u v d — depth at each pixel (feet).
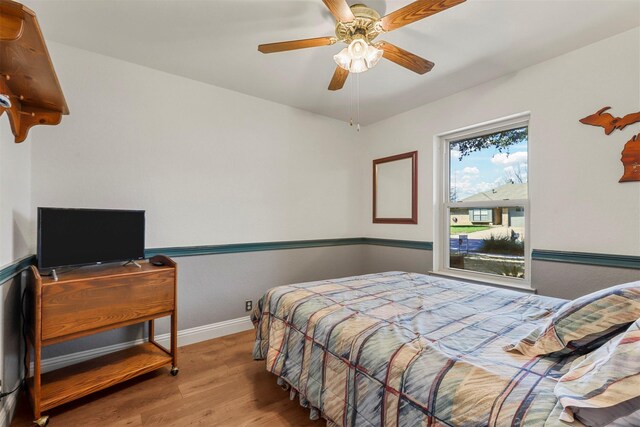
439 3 4.64
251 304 9.92
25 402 5.80
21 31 3.26
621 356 2.50
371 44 5.65
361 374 4.09
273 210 10.48
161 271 6.78
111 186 7.58
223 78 8.73
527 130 8.39
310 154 11.46
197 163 8.91
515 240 8.66
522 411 2.65
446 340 4.04
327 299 5.90
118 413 5.57
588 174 6.97
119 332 7.69
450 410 3.05
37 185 6.66
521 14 5.91
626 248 6.46
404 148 11.39
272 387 6.48
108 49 7.23
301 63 7.89
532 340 3.69
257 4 5.71
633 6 5.66
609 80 6.67
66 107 5.55
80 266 6.21
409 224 11.23
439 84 9.05
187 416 5.51
